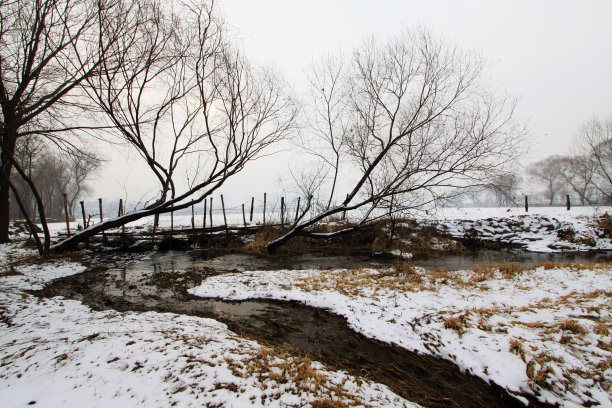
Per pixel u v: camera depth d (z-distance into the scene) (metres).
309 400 3.29
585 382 3.71
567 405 3.52
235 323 6.18
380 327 5.76
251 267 11.41
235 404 3.08
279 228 16.23
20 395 3.19
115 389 3.25
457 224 17.36
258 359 4.14
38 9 9.54
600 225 16.38
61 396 3.16
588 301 6.04
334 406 3.20
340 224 16.23
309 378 3.77
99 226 11.48
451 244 15.08
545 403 3.63
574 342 4.38
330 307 6.90
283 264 11.89
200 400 3.11
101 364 3.74
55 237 15.32
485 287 7.75
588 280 7.91
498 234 16.61
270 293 7.86
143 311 6.85
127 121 10.59
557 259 12.80
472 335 5.01
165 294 8.17
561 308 5.79
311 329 5.92
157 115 10.91
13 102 9.88
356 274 9.57
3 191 14.53
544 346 4.36
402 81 11.76
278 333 5.73
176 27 10.72
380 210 13.09
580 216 18.05
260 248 14.48
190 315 6.63
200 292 8.15
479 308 6.25
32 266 10.66
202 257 13.34
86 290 8.59
